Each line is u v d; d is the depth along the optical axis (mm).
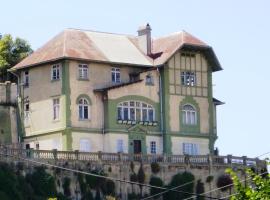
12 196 88875
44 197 92000
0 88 109250
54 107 105750
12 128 109312
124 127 106625
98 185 96875
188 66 111688
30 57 109125
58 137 104875
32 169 92500
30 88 108438
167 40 112750
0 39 126688
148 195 100562
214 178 105312
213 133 113062
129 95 107438
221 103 115125
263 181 45875
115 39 111688
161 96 109500
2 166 90312
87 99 105438
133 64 108250
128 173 99625
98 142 105500
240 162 107688
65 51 105000
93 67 106375
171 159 102938
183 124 110562
